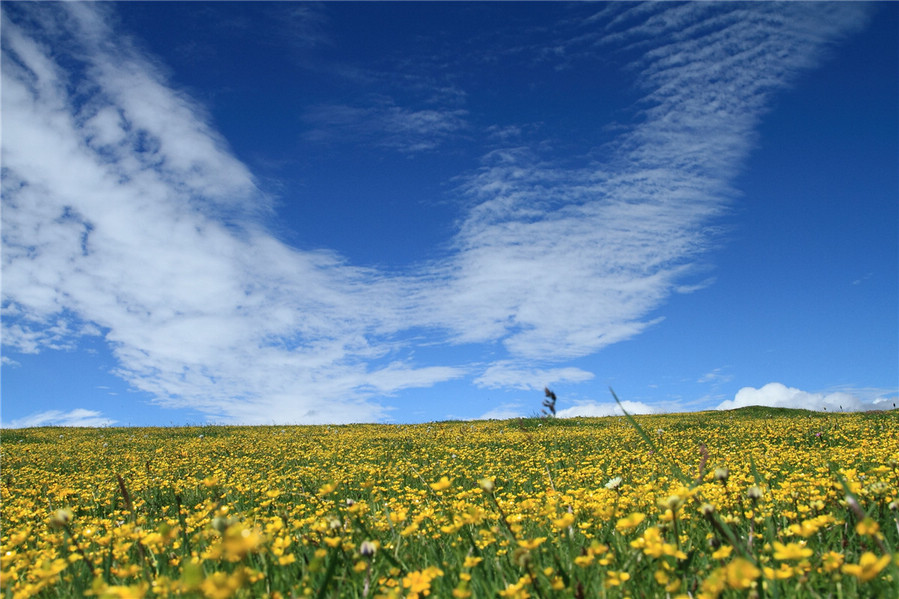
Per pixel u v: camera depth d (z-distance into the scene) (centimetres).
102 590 216
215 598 174
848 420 2012
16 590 270
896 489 394
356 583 275
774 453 1082
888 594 235
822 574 261
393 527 385
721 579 201
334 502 549
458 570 302
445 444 1695
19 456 1597
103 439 2205
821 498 384
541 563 310
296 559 339
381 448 1617
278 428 2772
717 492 436
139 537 305
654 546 234
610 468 880
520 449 1473
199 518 437
